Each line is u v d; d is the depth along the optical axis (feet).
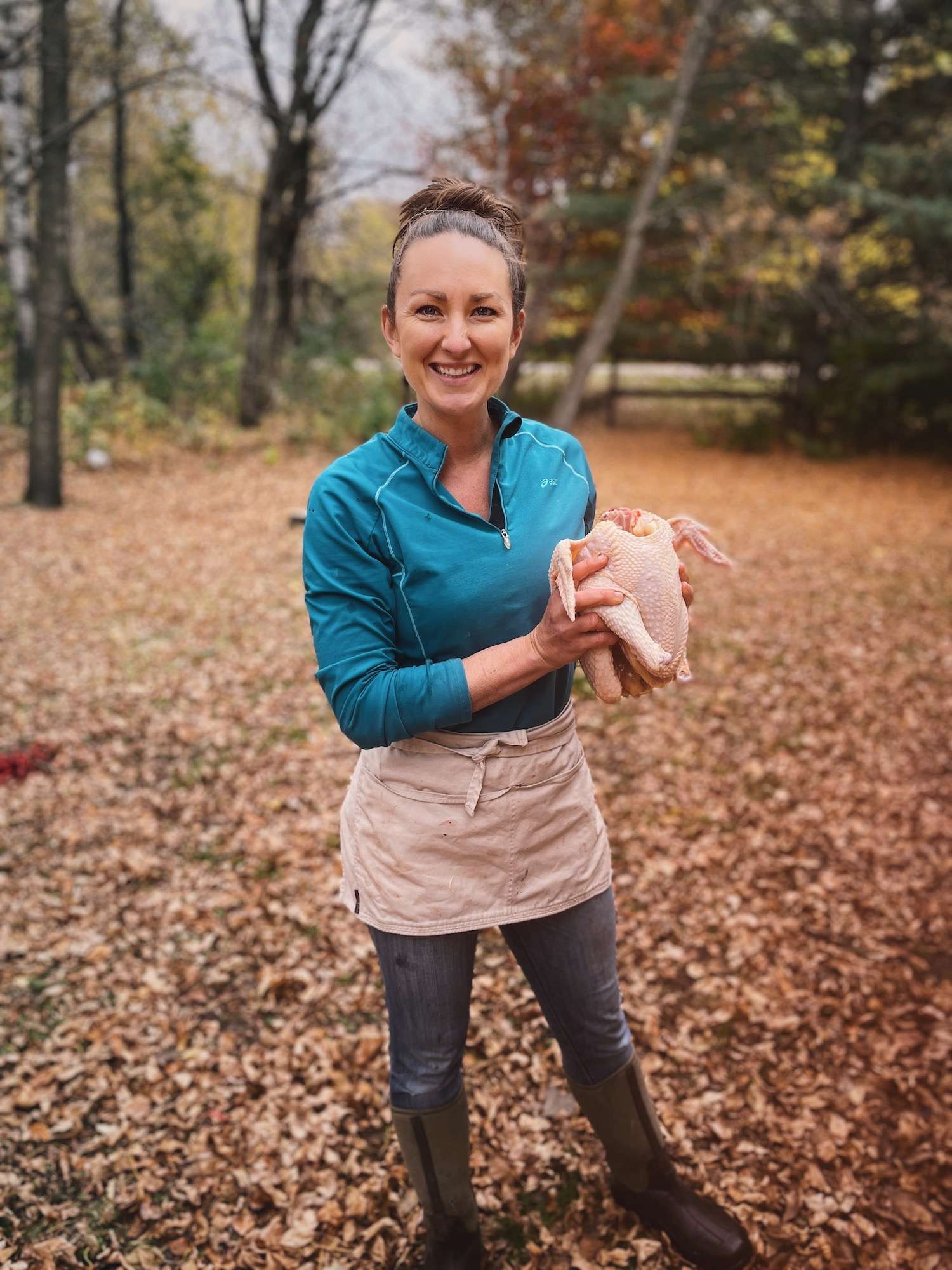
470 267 4.25
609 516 4.93
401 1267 6.43
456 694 4.32
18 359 42.19
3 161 37.40
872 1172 7.06
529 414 50.16
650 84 36.19
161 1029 8.71
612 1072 5.78
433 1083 5.29
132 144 54.49
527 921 5.14
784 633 19.40
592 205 38.83
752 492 35.60
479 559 4.52
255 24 41.22
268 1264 6.47
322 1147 7.41
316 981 9.32
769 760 13.80
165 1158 7.32
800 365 44.68
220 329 51.29
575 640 4.29
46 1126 7.58
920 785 12.94
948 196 35.76
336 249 55.88
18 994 9.14
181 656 18.37
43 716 15.56
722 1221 6.33
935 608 20.86
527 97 40.50
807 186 37.68
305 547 4.63
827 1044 8.36
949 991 8.96
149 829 12.16
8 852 11.65
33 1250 6.50
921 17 37.17
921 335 39.58
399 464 4.56
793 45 38.99
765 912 10.27
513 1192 6.95
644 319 46.44
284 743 14.60
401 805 4.87
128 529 28.35
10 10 28.32
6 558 24.95
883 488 36.04
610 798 12.82
